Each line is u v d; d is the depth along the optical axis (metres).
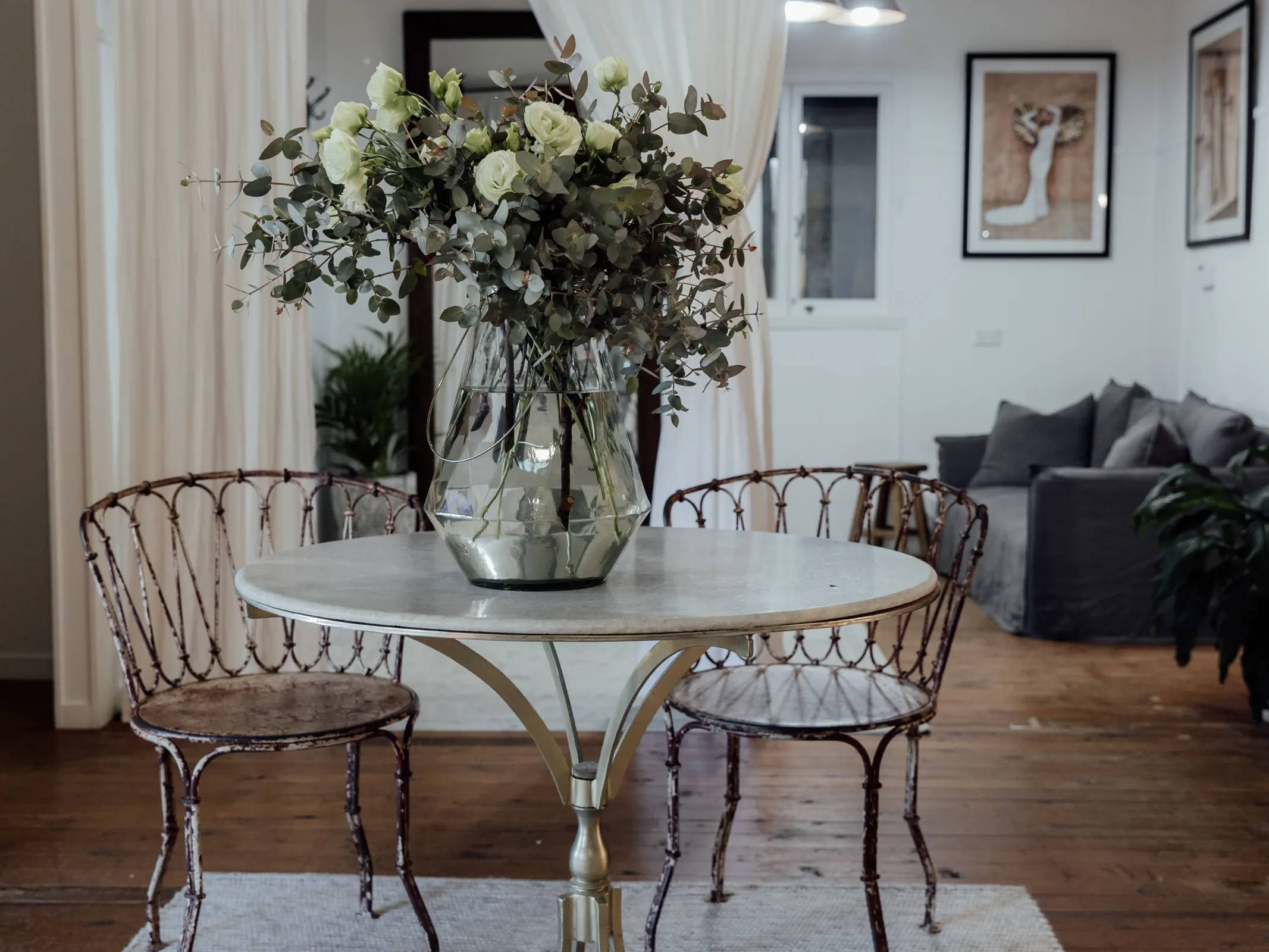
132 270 3.70
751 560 2.20
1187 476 4.07
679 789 3.32
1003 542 5.49
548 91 1.89
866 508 2.95
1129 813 3.16
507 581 1.88
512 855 2.90
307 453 4.02
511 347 1.85
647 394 6.83
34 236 4.32
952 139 7.20
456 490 1.88
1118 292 7.21
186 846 2.24
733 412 3.87
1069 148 7.14
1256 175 5.67
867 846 2.30
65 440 3.76
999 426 6.80
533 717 2.13
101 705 3.86
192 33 3.72
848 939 2.49
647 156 1.91
